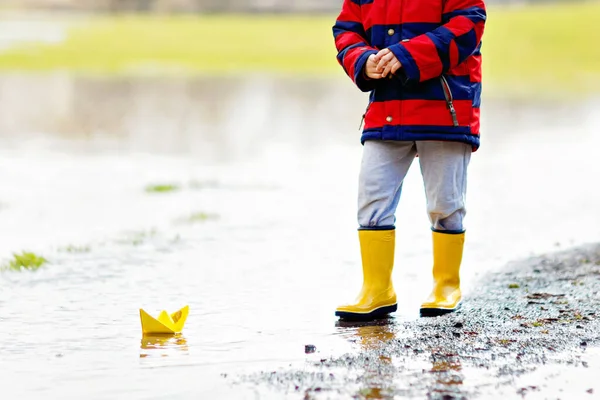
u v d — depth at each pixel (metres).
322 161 25.52
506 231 14.97
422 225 15.43
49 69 62.59
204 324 9.14
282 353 8.00
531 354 7.71
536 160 25.41
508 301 9.87
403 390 6.82
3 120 36.81
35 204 18.30
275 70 64.94
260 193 19.66
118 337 8.67
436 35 9.10
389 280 9.59
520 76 59.72
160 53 73.12
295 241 14.09
